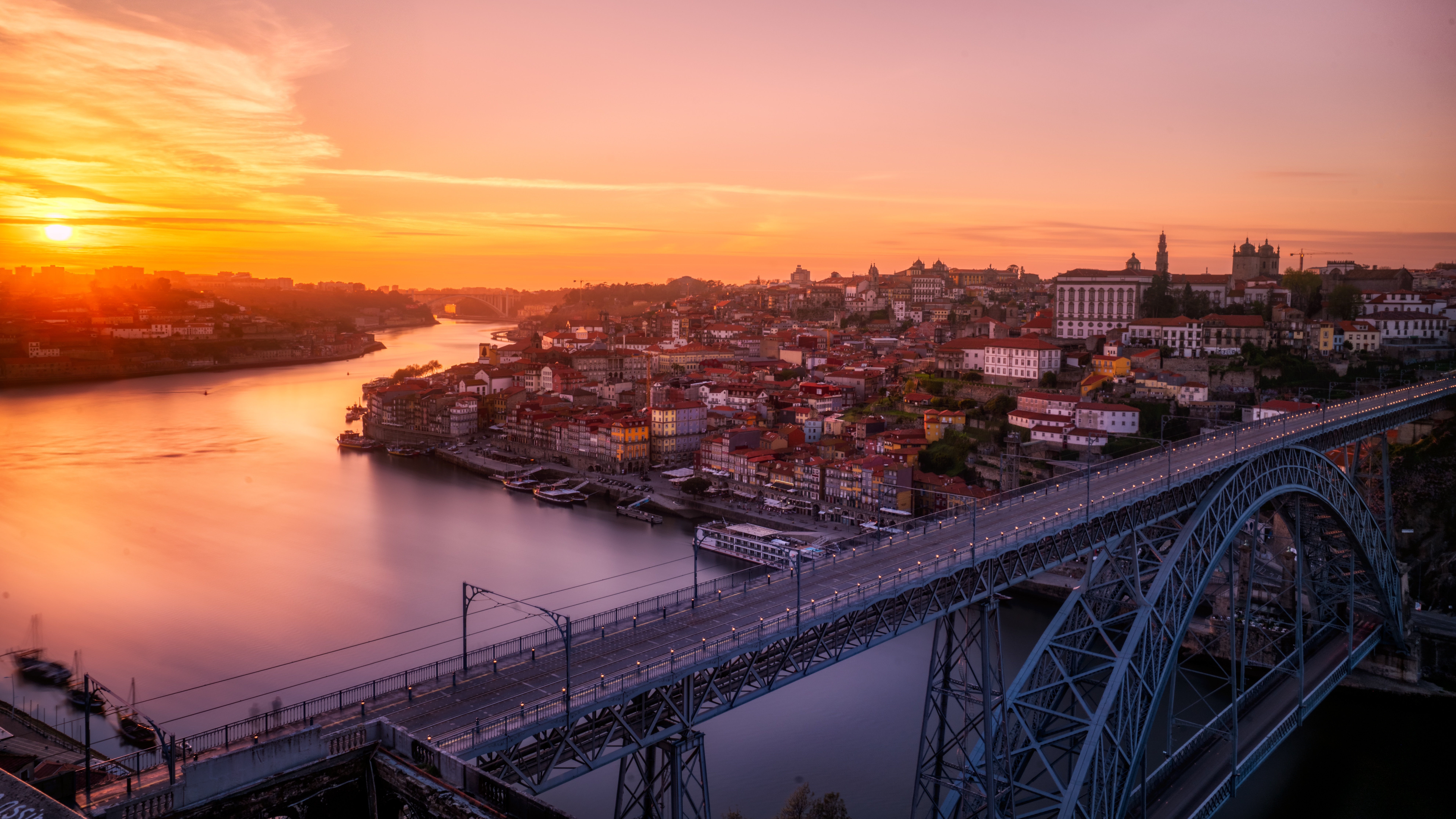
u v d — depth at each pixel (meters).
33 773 53.12
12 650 136.12
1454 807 105.38
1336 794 108.19
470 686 62.91
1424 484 176.38
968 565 83.50
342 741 47.56
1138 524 103.06
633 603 86.88
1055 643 88.00
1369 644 135.50
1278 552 161.00
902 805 96.88
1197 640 142.88
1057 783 77.88
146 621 149.75
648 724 63.69
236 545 196.00
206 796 43.53
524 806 40.56
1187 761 101.38
